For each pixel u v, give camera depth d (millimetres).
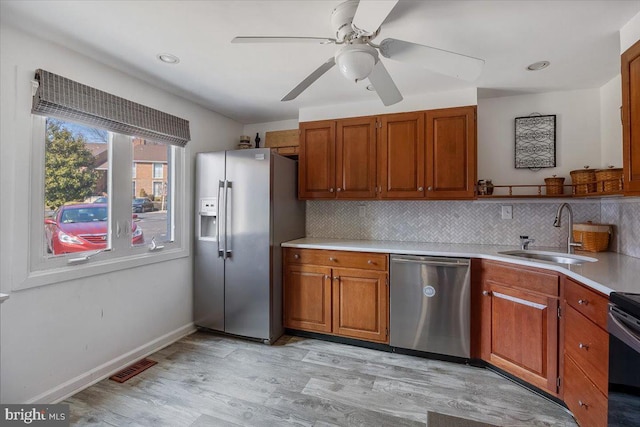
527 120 2688
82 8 1537
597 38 1811
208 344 2705
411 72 2287
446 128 2621
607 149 2430
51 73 1827
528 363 1945
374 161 2836
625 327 1146
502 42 1859
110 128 2184
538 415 1746
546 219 2645
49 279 1833
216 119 3281
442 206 2939
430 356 2436
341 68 1439
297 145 3420
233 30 1741
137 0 1476
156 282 2592
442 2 1484
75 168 2023
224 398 1918
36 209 1809
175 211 2803
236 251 2785
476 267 2291
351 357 2463
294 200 3168
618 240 2275
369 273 2576
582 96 2568
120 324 2285
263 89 2629
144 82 2461
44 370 1827
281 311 2887
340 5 1455
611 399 1272
